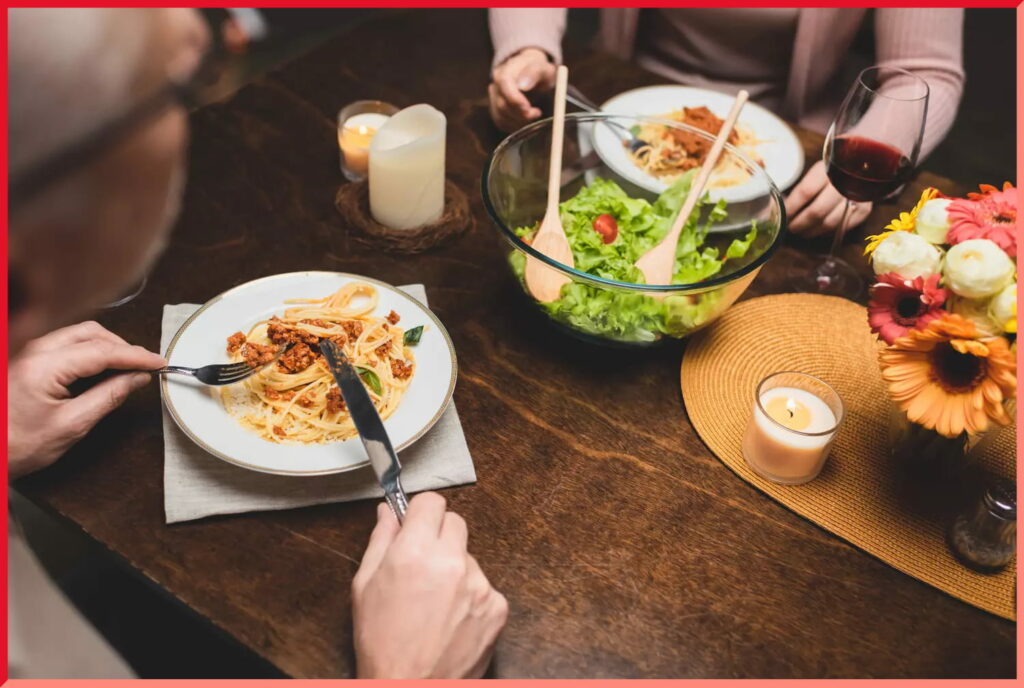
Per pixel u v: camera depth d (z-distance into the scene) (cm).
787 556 95
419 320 110
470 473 98
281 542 91
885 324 91
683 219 117
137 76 41
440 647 77
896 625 89
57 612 73
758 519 98
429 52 175
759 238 122
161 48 42
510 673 83
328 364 99
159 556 89
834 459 105
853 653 86
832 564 94
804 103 198
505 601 83
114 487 94
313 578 88
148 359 100
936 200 93
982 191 95
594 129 140
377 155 123
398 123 128
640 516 97
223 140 147
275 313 110
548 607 88
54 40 37
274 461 92
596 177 138
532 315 121
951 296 89
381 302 112
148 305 116
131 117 41
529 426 106
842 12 185
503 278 127
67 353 96
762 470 102
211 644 133
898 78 138
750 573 93
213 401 98
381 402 99
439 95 164
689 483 101
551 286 109
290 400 100
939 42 174
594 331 109
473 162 148
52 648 72
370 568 83
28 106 37
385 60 171
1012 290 83
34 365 93
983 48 370
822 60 192
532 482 99
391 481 89
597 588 90
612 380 113
